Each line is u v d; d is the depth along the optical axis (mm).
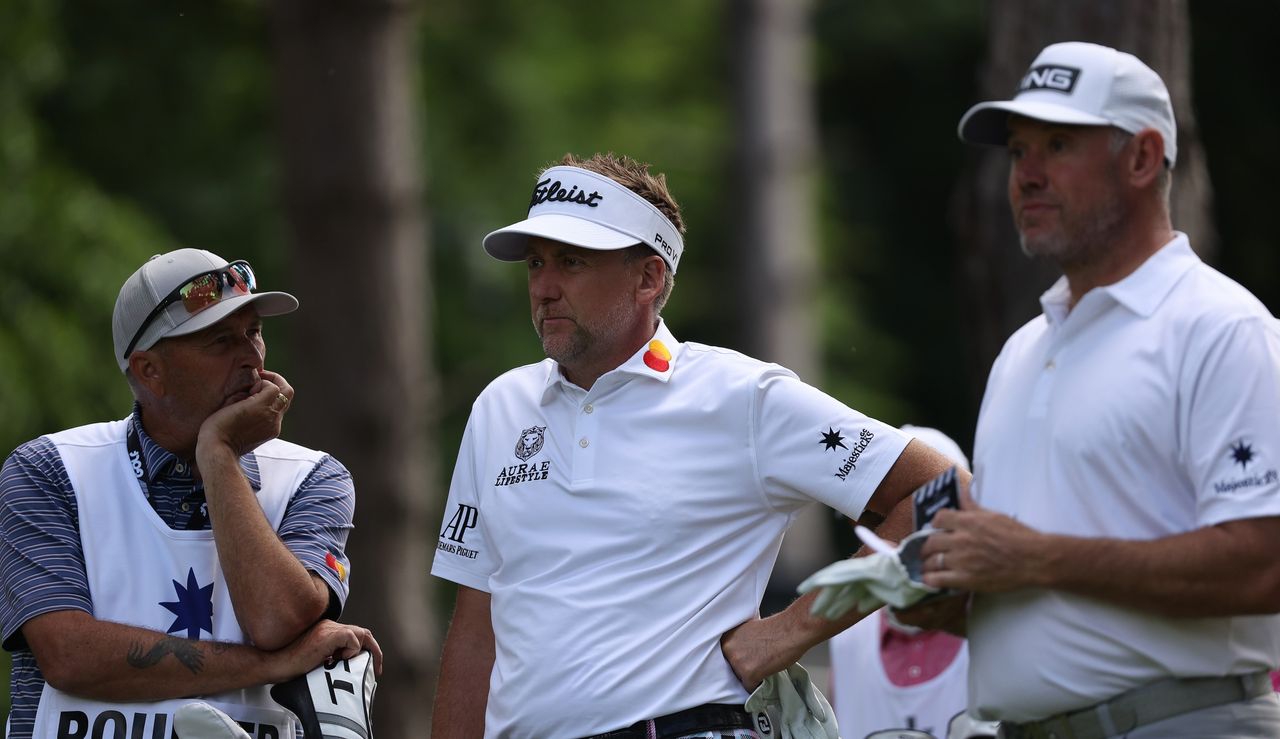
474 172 46938
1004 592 12164
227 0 43781
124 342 14273
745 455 14305
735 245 50625
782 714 14328
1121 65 12016
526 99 47531
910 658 16922
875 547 12289
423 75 46219
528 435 14773
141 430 14406
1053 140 12055
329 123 28109
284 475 14797
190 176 44250
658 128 53094
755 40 50219
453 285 46500
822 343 57531
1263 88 63750
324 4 28109
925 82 70625
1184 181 19422
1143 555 11422
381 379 28234
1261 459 11359
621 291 14578
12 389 31562
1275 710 11914
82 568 14000
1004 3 20188
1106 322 12078
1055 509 12000
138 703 13750
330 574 14391
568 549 14242
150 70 43719
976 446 12992
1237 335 11547
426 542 28969
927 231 71438
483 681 15117
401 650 28156
